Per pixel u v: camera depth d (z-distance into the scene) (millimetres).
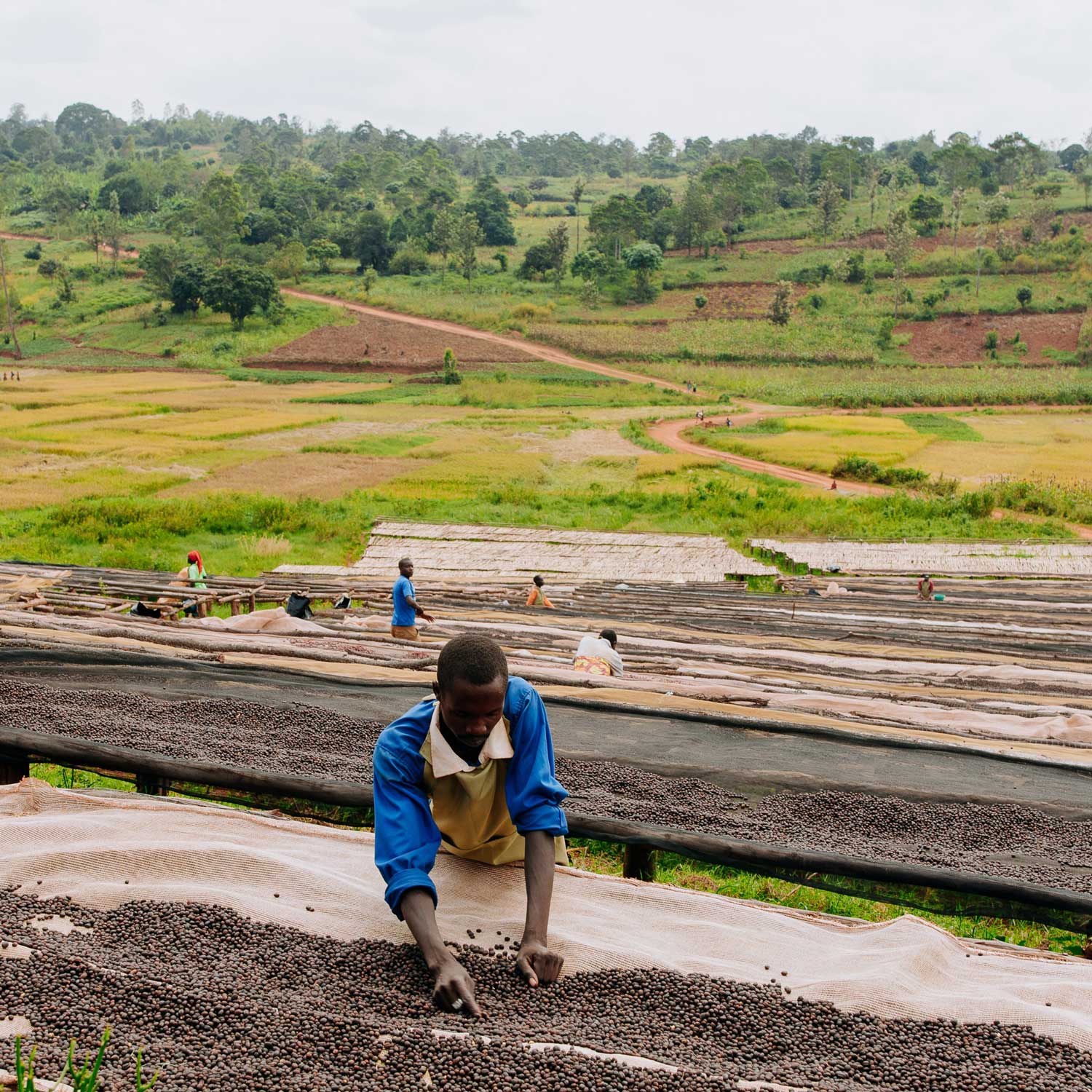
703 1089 2383
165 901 3154
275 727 5410
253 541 27953
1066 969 3217
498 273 142250
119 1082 2260
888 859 4078
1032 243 132750
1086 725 7180
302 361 100562
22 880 3260
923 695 8297
